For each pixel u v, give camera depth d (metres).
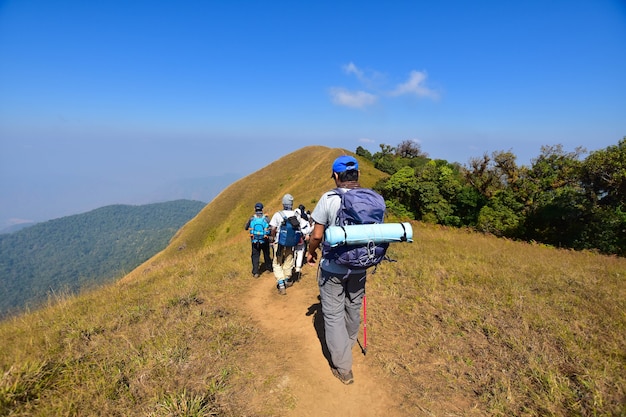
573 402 2.62
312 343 3.87
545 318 4.22
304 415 2.70
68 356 3.36
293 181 69.12
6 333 4.55
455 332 3.93
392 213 31.89
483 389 2.91
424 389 2.96
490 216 28.80
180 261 10.16
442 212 31.61
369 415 2.71
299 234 5.78
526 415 2.57
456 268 6.68
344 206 2.88
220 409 2.66
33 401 2.64
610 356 3.28
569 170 27.75
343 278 3.04
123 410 2.57
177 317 4.48
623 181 22.34
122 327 4.20
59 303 5.76
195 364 3.26
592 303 4.90
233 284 6.36
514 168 31.45
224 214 69.62
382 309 4.69
